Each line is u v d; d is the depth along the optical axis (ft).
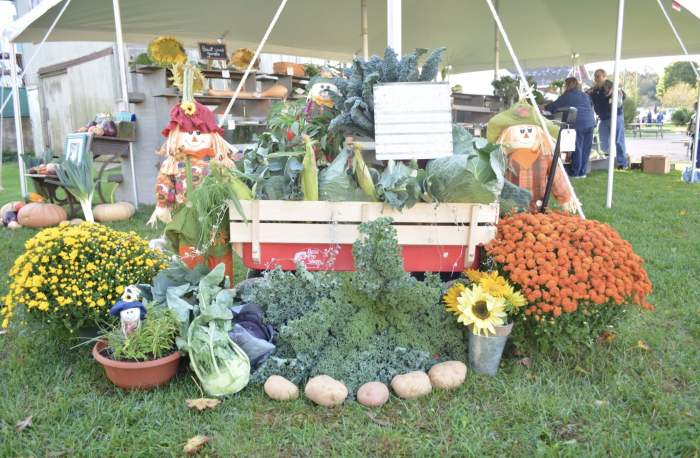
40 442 6.74
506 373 8.34
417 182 8.68
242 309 8.45
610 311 8.29
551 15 32.91
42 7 21.94
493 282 8.15
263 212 8.87
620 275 8.17
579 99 29.30
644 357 8.76
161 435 6.77
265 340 8.14
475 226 8.87
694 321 10.13
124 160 23.27
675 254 14.44
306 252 9.11
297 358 7.96
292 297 8.55
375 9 30.17
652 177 31.27
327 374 7.84
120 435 6.84
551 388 7.86
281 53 38.42
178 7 26.91
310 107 11.41
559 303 7.88
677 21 30.12
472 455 6.41
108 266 8.64
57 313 8.34
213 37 32.76
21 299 8.31
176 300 8.13
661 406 7.32
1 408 7.41
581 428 6.98
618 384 7.85
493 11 12.71
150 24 28.71
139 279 9.02
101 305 8.38
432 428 7.01
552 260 8.19
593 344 8.89
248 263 9.33
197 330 7.75
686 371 8.25
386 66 9.59
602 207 21.15
